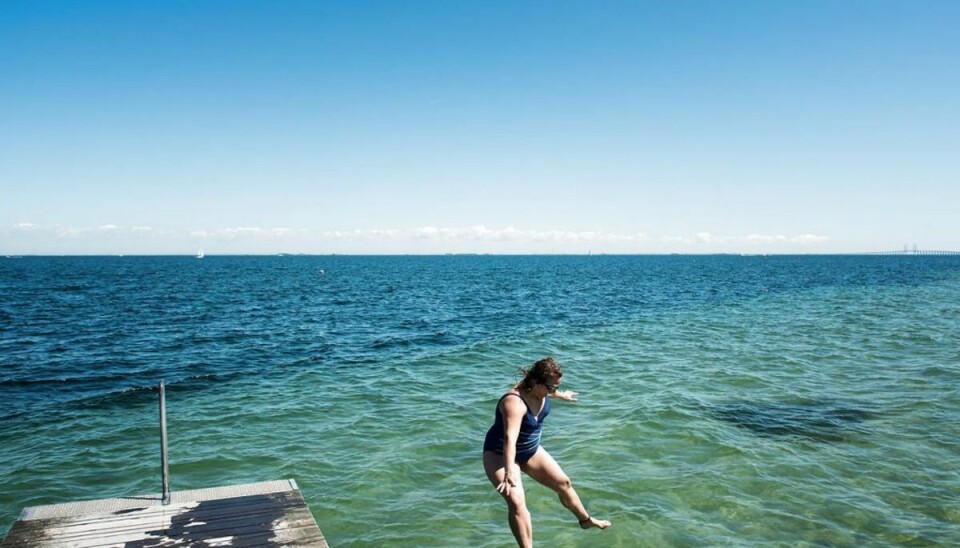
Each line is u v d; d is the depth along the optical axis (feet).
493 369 64.49
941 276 311.27
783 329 96.53
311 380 58.59
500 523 26.32
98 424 43.06
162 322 112.16
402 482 31.12
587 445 36.09
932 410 43.68
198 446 37.58
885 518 26.17
